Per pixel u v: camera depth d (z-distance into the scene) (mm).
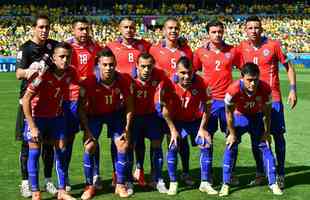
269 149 7586
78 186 7844
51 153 7465
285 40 50062
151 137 7715
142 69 7469
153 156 7762
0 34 48094
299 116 15430
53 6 58938
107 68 7125
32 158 6949
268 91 7488
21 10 56344
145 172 8797
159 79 7699
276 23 54531
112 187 7801
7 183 7941
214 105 8227
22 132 7410
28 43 7344
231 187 7797
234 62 8281
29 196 7215
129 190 7398
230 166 7406
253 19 7977
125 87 7371
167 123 7570
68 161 7539
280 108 8000
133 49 8445
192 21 55969
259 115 7734
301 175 8508
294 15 58719
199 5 61844
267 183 8008
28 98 6766
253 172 8758
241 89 7371
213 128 8297
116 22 54594
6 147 10875
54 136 7156
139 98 7723
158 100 7430
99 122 7562
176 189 7453
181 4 61219
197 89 7594
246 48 8172
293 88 8070
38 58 7297
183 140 8016
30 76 6758
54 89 7008
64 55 6895
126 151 7367
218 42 8227
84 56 8211
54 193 7438
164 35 8516
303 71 36344
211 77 8227
